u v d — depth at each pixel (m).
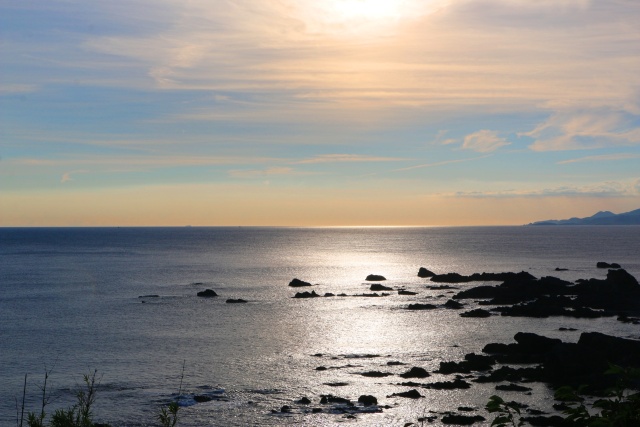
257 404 49.12
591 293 107.94
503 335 76.19
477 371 57.88
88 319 89.56
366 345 70.88
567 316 90.62
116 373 58.41
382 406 48.31
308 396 51.06
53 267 182.75
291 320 88.19
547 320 87.44
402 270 174.00
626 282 111.38
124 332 79.38
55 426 16.33
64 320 88.81
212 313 94.81
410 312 95.00
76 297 114.12
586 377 51.78
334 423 44.94
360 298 111.88
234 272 167.38
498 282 136.12
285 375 57.59
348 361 63.09
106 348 69.62
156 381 55.53
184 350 68.44
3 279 147.25
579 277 148.88
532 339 64.12
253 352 67.38
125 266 186.62
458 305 99.88
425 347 69.50
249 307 101.00
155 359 64.12
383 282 139.88
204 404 49.06
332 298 112.00
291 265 192.62
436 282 138.25
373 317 90.50
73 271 169.25
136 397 50.72
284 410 47.56
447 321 86.56
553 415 44.53
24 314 94.44
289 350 68.38
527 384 53.06
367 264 197.12
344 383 54.81
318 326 83.25
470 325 83.25
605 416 11.39
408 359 63.78
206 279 148.12
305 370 59.44
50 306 102.69
